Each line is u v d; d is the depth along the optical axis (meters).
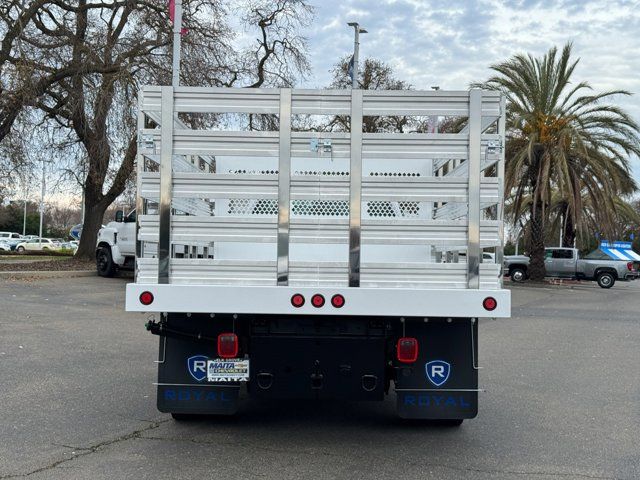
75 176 25.81
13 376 7.91
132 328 11.93
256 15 28.39
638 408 7.24
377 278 5.07
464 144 5.12
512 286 29.70
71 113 23.22
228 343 5.35
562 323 15.60
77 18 23.55
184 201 5.45
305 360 5.45
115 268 21.34
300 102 5.12
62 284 18.56
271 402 7.16
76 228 31.11
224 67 24.72
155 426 6.09
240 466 5.02
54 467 4.93
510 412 6.96
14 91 21.03
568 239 37.91
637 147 28.11
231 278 5.08
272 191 5.10
